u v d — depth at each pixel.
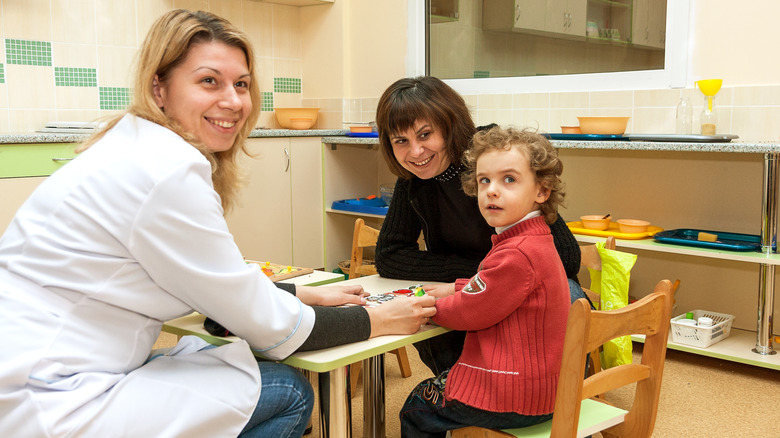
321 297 1.53
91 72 3.52
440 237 1.90
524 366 1.39
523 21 3.59
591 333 1.20
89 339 1.17
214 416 1.19
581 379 1.21
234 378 1.25
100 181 1.18
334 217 4.10
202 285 1.19
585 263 2.29
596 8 3.31
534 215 1.47
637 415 1.44
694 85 3.01
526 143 1.43
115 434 1.12
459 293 1.46
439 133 1.74
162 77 1.32
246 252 3.68
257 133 3.63
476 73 3.81
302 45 4.41
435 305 1.47
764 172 2.58
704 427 2.21
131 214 1.16
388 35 4.06
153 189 1.16
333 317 1.32
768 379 2.64
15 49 3.26
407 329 1.41
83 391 1.12
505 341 1.42
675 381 2.62
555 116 3.46
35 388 1.10
